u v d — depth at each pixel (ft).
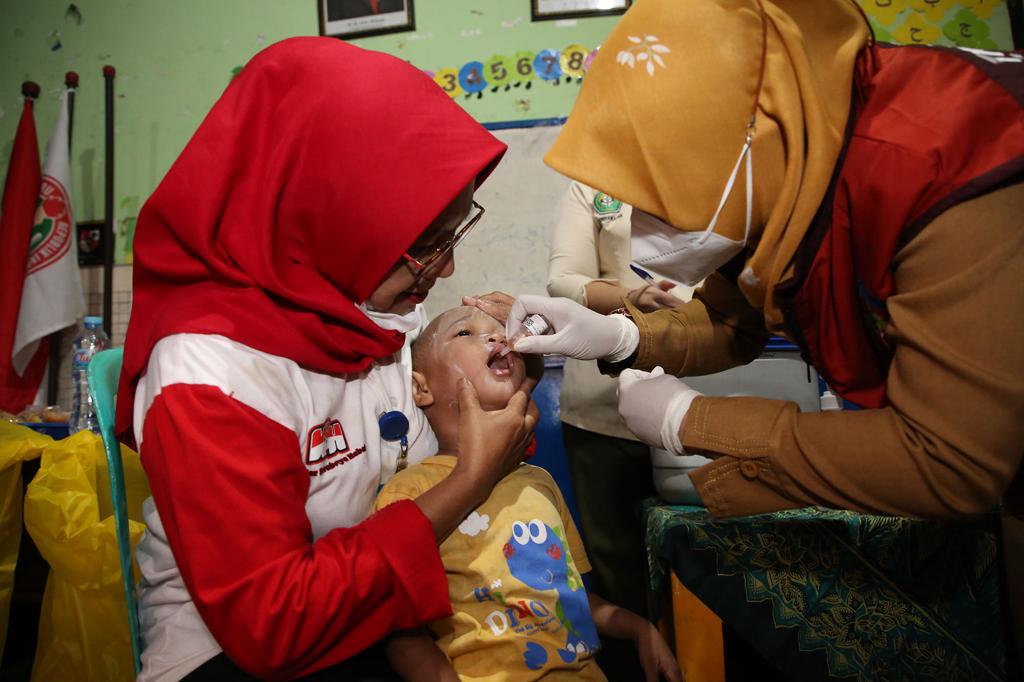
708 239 3.12
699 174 3.03
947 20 8.86
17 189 9.07
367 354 3.68
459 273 9.02
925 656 4.01
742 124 3.00
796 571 4.21
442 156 3.49
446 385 4.29
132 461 5.41
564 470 7.66
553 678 3.71
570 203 7.07
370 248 3.47
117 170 9.80
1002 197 2.66
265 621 2.75
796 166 2.92
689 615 4.49
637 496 6.73
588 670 3.88
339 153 3.39
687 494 5.53
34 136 9.26
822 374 3.57
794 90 2.95
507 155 9.10
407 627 3.17
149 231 3.52
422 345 4.45
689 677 4.42
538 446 7.71
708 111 3.00
